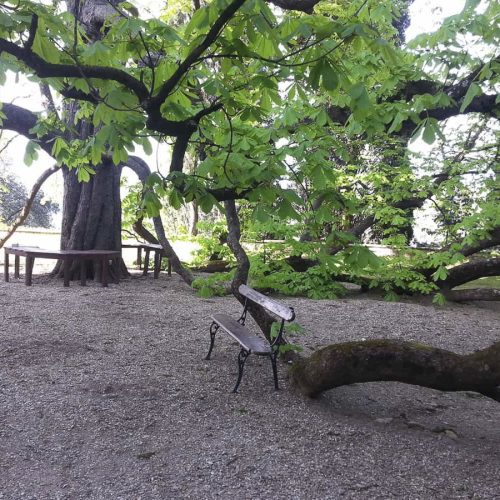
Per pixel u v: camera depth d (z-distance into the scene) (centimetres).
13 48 256
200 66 331
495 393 369
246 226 1076
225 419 405
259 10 226
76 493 294
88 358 541
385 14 442
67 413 398
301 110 441
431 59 515
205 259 1383
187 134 322
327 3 691
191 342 634
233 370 530
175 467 327
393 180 1055
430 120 290
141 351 581
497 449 389
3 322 676
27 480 305
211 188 349
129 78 283
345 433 392
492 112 589
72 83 296
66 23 325
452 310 990
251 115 305
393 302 1027
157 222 1080
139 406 420
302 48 250
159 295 972
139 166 1158
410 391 527
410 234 1470
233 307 882
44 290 959
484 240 1053
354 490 309
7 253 1052
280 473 324
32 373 484
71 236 1133
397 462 350
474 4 250
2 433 359
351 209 361
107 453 342
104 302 859
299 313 864
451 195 1070
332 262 344
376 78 537
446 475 336
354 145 1056
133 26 244
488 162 1031
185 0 738
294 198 315
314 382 438
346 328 775
